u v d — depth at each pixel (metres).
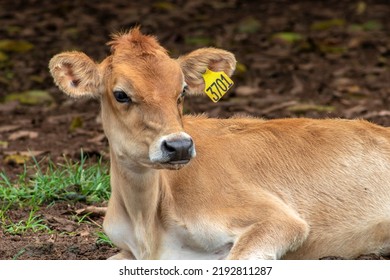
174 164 9.09
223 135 10.55
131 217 10.03
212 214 9.91
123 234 10.26
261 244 9.59
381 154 10.73
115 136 9.75
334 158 10.55
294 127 10.80
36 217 11.88
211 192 10.00
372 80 20.27
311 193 10.34
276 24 25.47
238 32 24.64
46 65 21.77
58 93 19.97
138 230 9.97
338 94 18.92
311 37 23.45
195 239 9.95
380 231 10.47
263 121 10.91
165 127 9.26
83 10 26.84
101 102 10.03
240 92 19.38
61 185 12.81
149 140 9.35
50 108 18.83
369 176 10.55
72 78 9.97
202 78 10.32
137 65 9.66
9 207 12.28
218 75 10.27
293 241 9.77
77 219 11.99
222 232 9.84
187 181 10.05
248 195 10.02
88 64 9.91
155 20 25.70
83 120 17.61
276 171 10.36
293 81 20.41
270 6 27.97
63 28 24.94
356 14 26.38
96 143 15.73
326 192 10.38
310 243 10.26
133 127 9.48
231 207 9.94
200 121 10.69
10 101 19.17
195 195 9.98
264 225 9.73
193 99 19.03
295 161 10.47
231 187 10.05
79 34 24.41
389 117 16.84
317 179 10.41
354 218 10.36
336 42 23.19
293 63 21.78
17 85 20.36
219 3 28.22
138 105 9.45
